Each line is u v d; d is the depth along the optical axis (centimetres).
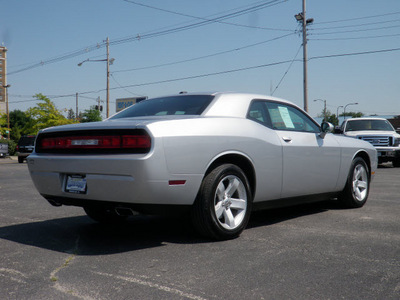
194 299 249
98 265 317
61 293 260
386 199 663
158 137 345
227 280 282
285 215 526
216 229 382
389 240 393
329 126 507
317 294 257
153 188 343
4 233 433
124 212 366
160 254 346
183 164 357
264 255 342
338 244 377
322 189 518
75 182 378
